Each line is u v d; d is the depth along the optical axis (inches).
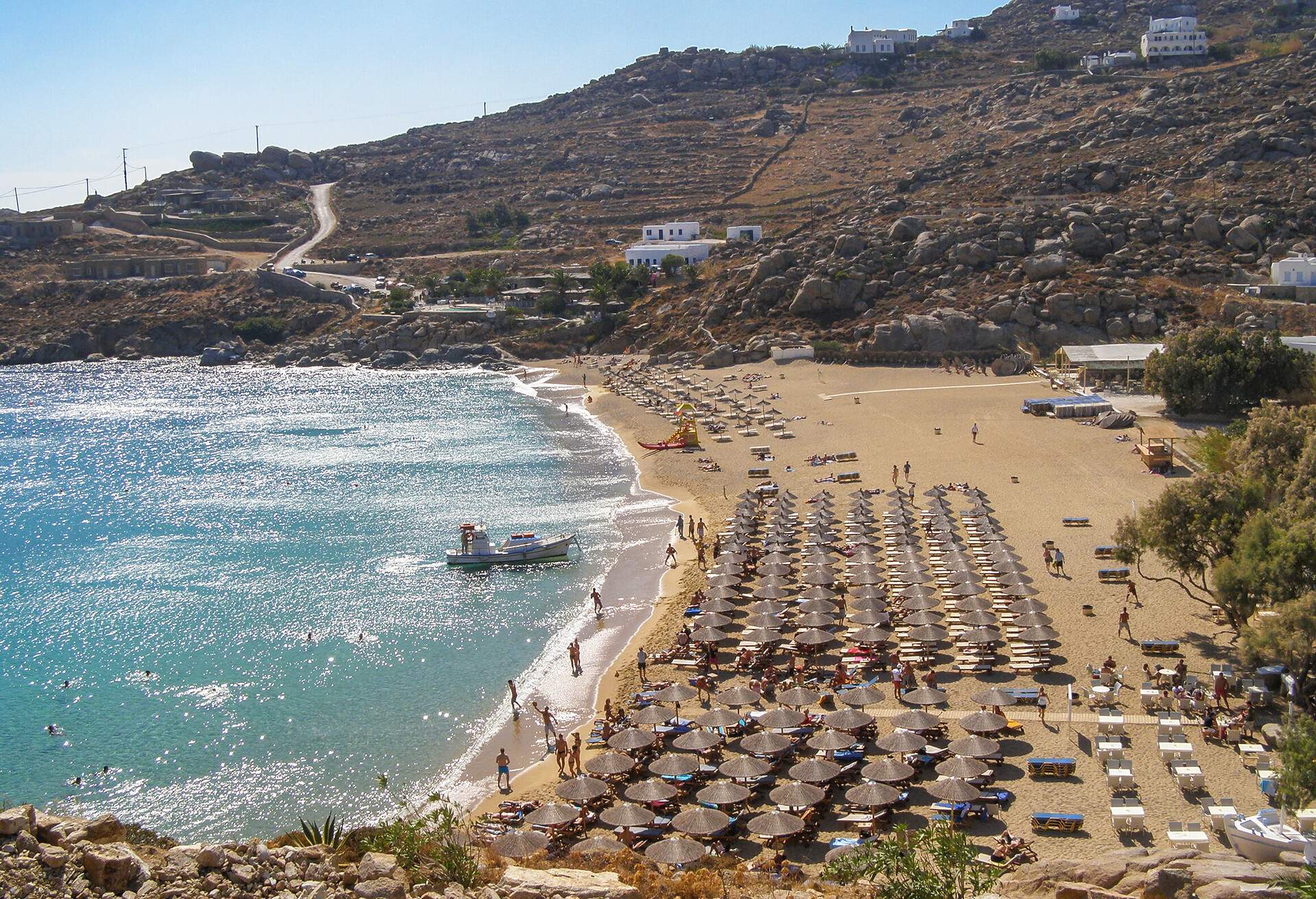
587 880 1059.9
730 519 3467.0
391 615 2780.5
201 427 5959.6
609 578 3024.1
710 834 1493.6
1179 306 6043.3
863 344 6328.7
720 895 1163.9
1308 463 2618.1
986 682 2073.1
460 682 2338.8
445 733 2097.7
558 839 1594.5
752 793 1683.1
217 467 4817.9
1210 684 1984.5
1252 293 5994.1
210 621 2778.1
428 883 1014.4
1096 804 1596.9
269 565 3253.0
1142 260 6437.0
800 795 1553.9
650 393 6176.2
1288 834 1322.6
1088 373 5339.6
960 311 6304.1
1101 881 1115.3
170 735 2132.1
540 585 2987.2
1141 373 5270.7
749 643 2295.8
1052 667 2113.7
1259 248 6437.0
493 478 4394.7
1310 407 3184.1
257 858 973.8
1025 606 2222.0
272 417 6245.1
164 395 7239.2
